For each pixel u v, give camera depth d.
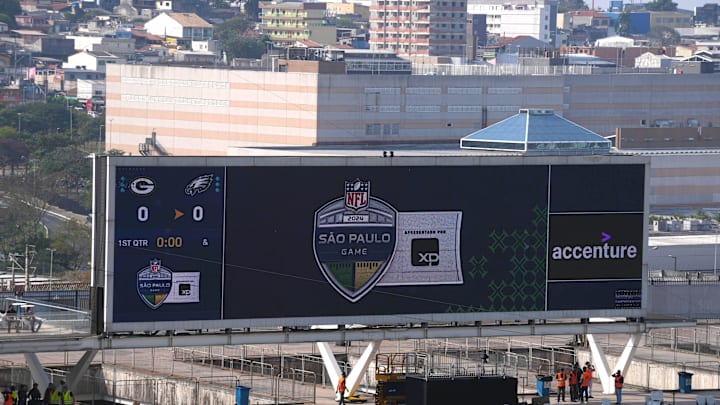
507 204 102.25
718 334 129.38
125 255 95.00
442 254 101.00
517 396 103.19
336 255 99.06
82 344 93.94
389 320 100.25
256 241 97.50
